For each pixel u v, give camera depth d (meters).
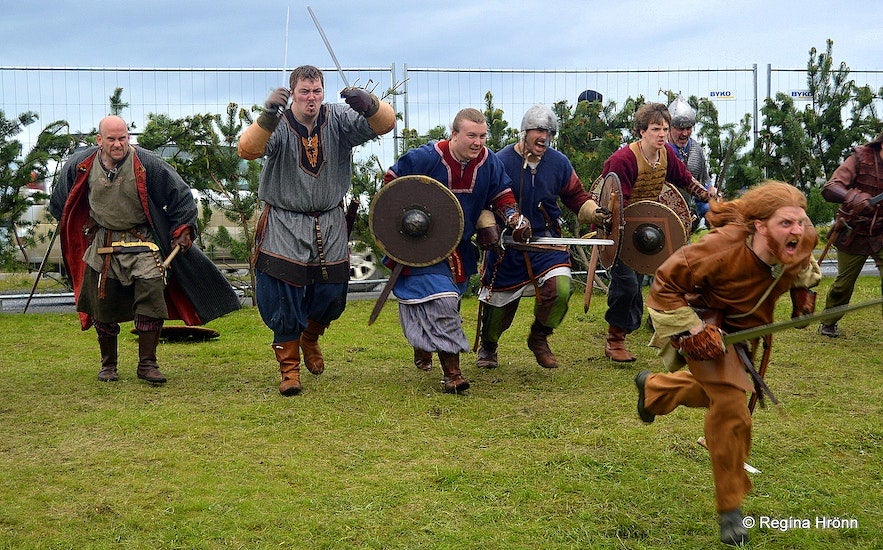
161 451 5.17
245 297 10.88
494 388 6.61
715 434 4.04
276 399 6.29
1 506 4.40
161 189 6.72
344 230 6.77
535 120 6.80
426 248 6.41
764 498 4.50
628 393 6.39
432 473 4.83
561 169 7.01
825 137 12.01
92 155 6.68
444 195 6.39
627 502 4.45
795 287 4.29
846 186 7.93
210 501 4.45
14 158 10.25
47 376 6.99
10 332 8.98
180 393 6.48
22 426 5.66
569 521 4.25
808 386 6.54
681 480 4.72
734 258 4.04
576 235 11.01
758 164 11.79
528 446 5.28
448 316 6.40
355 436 5.48
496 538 4.06
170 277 6.92
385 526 4.18
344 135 6.61
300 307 6.51
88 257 6.66
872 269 12.55
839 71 11.95
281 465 4.97
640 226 7.11
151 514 4.31
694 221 8.45
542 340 7.19
